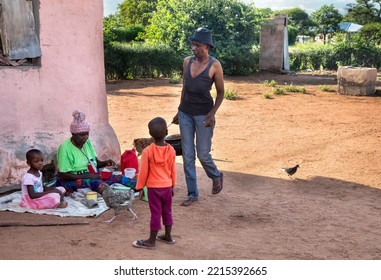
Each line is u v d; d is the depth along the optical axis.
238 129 12.20
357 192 7.50
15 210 6.01
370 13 60.22
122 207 5.78
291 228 5.88
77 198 6.43
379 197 7.27
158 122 5.05
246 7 28.72
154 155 5.01
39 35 7.05
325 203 6.91
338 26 70.94
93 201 6.20
